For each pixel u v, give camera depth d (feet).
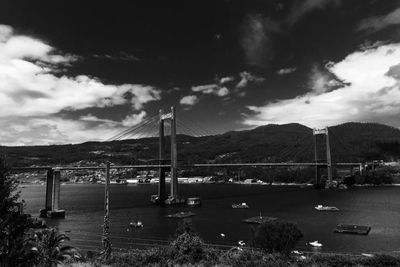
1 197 68.59
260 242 170.71
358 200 605.73
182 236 131.85
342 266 131.34
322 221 382.63
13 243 68.90
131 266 114.83
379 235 301.22
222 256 127.65
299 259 134.62
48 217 452.76
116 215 457.68
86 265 101.50
